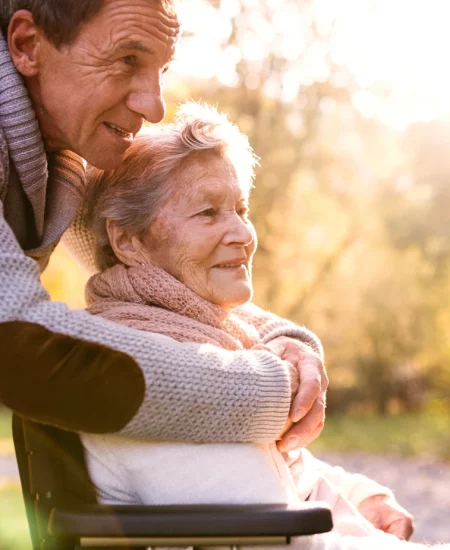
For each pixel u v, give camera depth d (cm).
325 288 1652
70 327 133
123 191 169
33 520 146
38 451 141
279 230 1410
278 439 158
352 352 1758
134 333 138
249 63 1240
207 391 137
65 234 185
